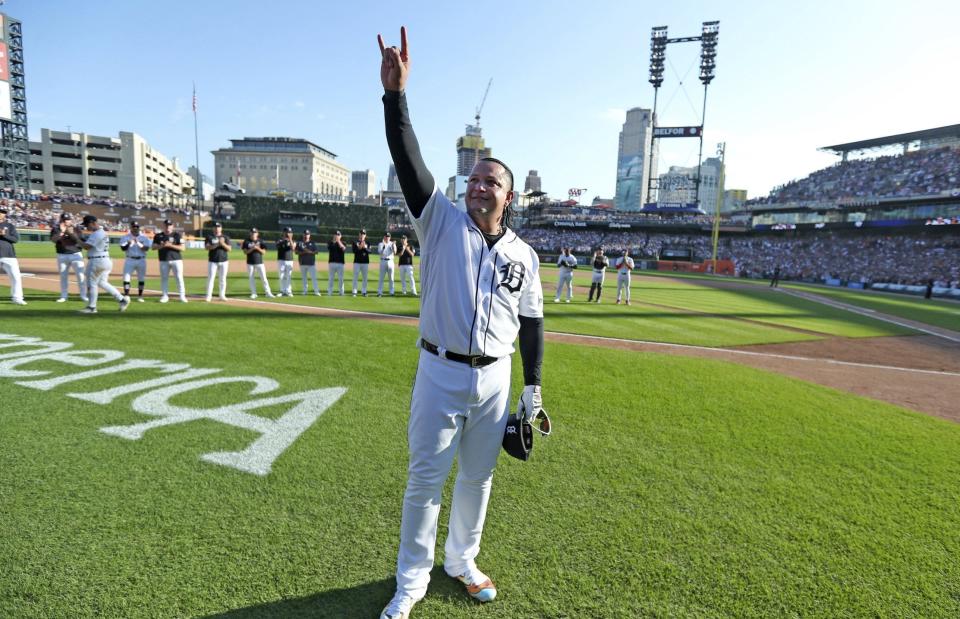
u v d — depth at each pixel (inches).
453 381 80.7
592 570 97.5
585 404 198.8
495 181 81.7
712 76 2393.0
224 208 2903.5
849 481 140.8
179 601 84.5
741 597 91.7
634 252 2274.9
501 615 86.1
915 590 95.7
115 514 107.7
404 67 73.3
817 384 261.6
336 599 87.4
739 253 2185.0
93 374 207.0
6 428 148.8
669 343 366.0
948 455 163.8
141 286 449.7
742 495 129.7
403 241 609.6
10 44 2223.2
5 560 91.7
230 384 202.2
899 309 811.4
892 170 2017.7
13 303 374.9
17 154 2310.5
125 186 3457.2
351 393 198.1
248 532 104.0
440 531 113.5
